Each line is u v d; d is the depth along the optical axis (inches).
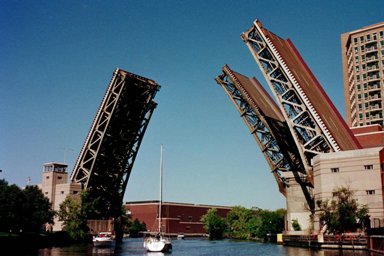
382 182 2381.9
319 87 3009.4
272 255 2048.5
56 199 3745.1
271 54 2721.5
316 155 2726.4
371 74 4854.8
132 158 3294.8
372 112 4773.6
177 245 3540.8
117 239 3452.3
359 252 2003.0
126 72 2760.8
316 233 2561.5
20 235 2445.9
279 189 3186.5
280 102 2770.7
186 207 6619.1
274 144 3105.3
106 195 3356.3
